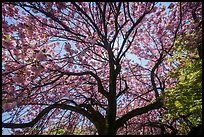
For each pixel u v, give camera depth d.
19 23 8.65
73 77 11.00
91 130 11.46
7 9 9.44
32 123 7.24
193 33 8.73
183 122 9.82
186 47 8.57
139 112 7.65
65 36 10.16
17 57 7.98
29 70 8.12
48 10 9.24
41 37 9.96
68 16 10.28
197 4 9.30
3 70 8.25
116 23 8.77
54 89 10.51
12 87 8.23
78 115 11.17
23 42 8.43
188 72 8.21
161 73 13.12
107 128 7.40
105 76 12.17
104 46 9.33
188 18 10.73
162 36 10.63
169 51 9.47
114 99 7.96
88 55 11.48
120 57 8.73
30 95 8.79
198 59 8.52
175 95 7.50
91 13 9.38
